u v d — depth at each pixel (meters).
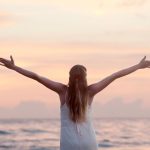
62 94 5.88
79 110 5.77
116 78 5.92
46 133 63.75
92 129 5.84
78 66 5.92
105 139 52.06
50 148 40.38
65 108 5.83
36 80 5.89
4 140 49.56
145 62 5.93
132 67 5.93
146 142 47.88
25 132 65.88
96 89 5.88
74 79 5.85
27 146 42.41
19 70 5.85
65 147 5.77
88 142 5.77
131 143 46.88
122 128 86.94
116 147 42.56
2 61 5.84
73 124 5.80
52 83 5.89
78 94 5.81
